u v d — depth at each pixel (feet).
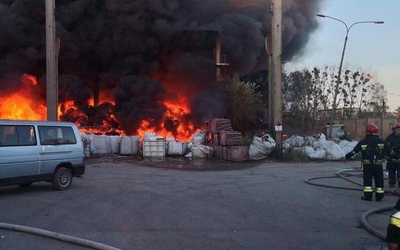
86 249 20.20
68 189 37.96
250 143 75.41
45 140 35.76
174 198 33.88
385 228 24.26
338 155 69.15
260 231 23.77
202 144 80.74
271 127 74.74
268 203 31.86
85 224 24.99
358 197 34.45
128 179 46.21
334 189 38.65
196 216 27.37
